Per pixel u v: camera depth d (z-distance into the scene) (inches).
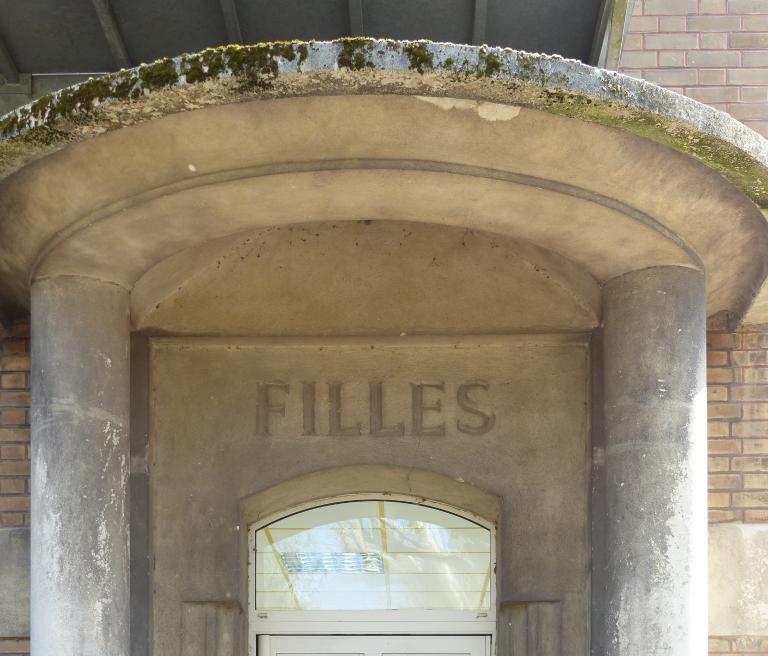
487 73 172.7
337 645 263.4
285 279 242.7
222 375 252.7
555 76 175.0
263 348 253.4
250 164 191.9
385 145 187.5
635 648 211.8
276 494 255.6
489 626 262.2
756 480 257.1
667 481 213.6
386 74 171.9
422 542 266.1
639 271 220.2
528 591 247.0
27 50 243.9
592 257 220.1
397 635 263.4
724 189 202.5
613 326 224.2
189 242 214.8
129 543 225.3
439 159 190.7
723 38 265.7
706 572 216.2
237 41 236.4
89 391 214.4
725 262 227.8
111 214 202.4
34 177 196.4
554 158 191.2
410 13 234.1
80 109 179.2
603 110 180.1
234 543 249.0
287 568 265.1
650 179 198.5
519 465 250.1
